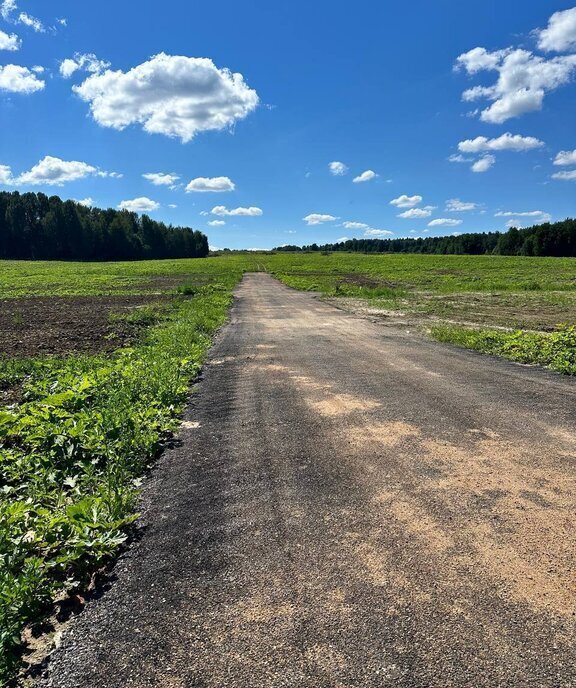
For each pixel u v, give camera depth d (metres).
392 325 14.18
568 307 19.03
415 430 4.98
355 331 12.95
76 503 3.54
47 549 3.09
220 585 2.64
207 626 2.34
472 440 4.64
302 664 2.07
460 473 3.93
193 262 86.81
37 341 11.94
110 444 4.47
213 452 4.60
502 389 6.54
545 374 7.44
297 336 12.17
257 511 3.44
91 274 52.88
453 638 2.18
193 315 15.59
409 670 2.02
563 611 2.34
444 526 3.14
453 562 2.75
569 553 2.80
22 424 5.08
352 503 3.49
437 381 7.07
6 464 4.43
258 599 2.51
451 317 16.19
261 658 2.12
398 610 2.38
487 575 2.62
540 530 3.06
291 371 8.05
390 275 46.31
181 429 5.31
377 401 6.09
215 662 2.12
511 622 2.27
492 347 9.76
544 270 49.16
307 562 2.80
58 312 19.34
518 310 18.28
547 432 4.80
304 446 4.65
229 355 9.69
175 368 7.56
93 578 2.80
